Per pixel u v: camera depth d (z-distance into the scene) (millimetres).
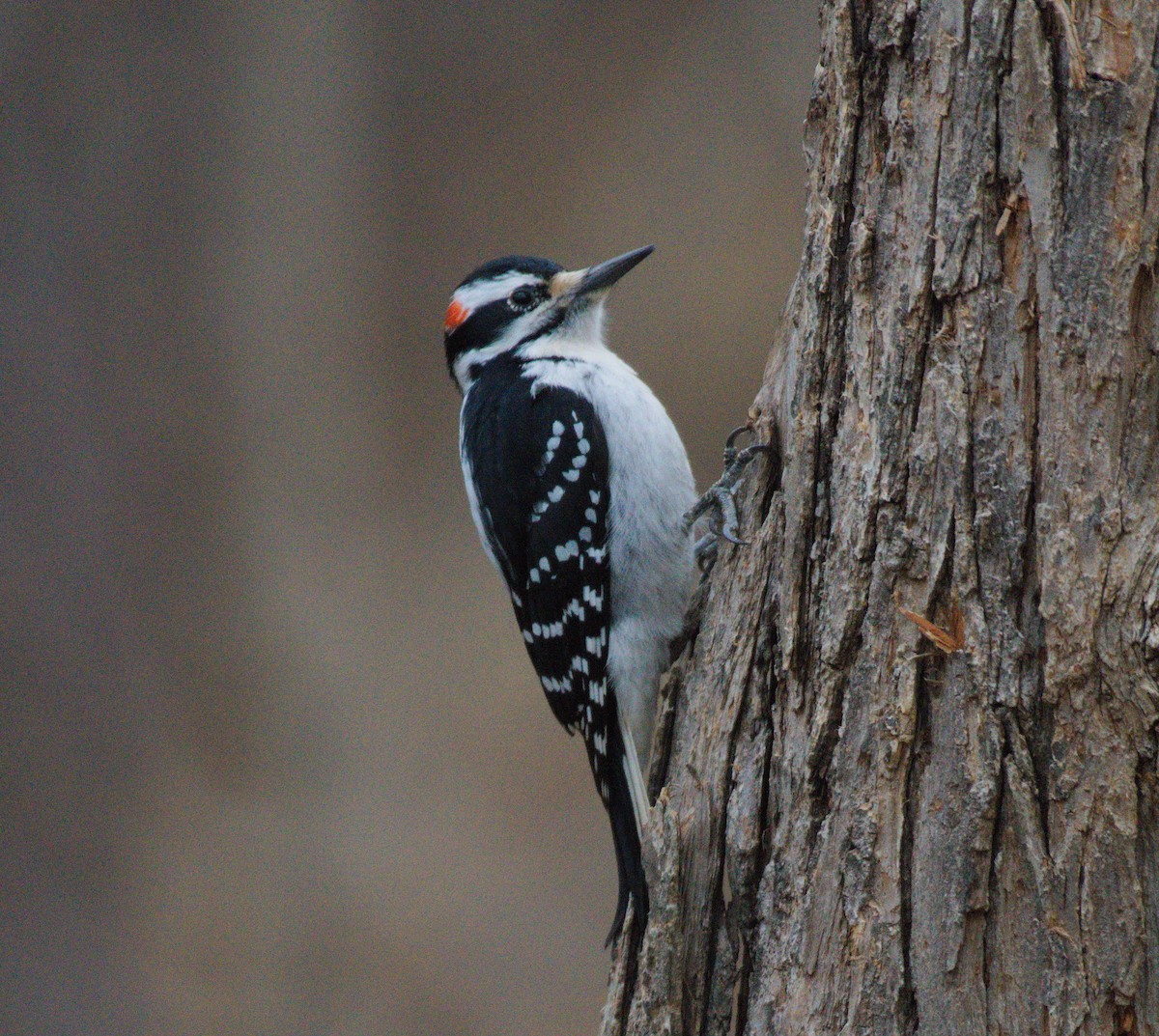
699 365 15352
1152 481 4551
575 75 16328
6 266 15789
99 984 12922
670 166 16031
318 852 13727
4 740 14555
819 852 4996
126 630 15172
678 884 5398
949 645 4742
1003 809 4645
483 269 8055
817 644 5121
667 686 6285
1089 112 4570
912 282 4906
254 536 15727
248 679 14906
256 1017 12469
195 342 16141
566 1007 12344
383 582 15477
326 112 16438
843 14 5129
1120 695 4523
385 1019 12383
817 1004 4934
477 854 13523
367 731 14578
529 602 7324
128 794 14469
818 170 5375
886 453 4926
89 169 16156
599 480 7090
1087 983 4543
